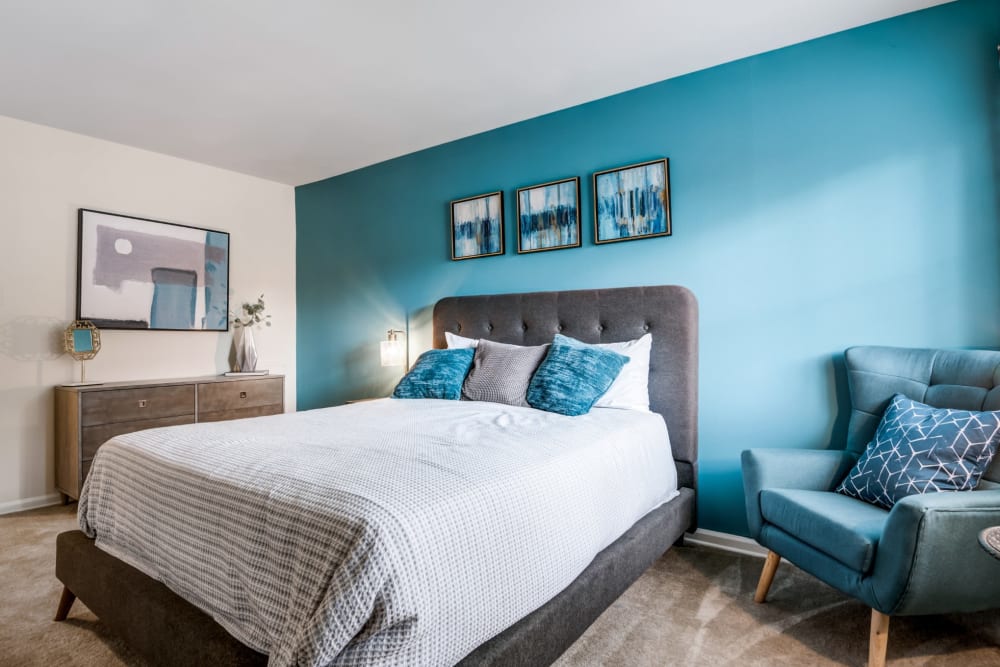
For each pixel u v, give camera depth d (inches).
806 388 96.4
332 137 143.1
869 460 73.4
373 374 164.7
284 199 185.2
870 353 85.2
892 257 89.3
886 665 63.6
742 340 102.8
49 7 85.7
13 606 80.3
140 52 99.9
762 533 78.3
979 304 82.5
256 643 45.2
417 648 40.5
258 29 92.6
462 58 102.9
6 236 128.7
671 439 104.0
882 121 90.5
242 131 138.6
